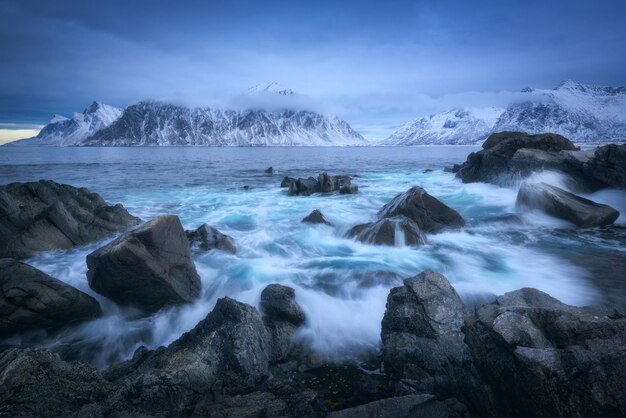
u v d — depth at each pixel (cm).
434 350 763
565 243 1698
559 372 513
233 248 1611
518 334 573
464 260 1477
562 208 1981
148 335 1035
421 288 868
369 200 2980
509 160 3158
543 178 2709
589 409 485
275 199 3078
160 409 659
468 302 1123
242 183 4291
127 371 788
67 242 1648
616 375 482
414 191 1962
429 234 1834
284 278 1308
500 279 1282
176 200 3038
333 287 1234
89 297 1066
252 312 867
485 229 1930
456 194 3088
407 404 618
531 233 1859
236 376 754
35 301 951
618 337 536
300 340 948
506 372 572
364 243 1677
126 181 4447
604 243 1691
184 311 1125
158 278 1068
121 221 1989
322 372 831
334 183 3434
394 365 792
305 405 656
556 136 3406
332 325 1013
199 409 655
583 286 1216
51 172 5734
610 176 2462
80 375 677
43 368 650
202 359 752
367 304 1117
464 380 657
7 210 1527
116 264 1035
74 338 1015
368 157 12244
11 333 951
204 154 15925
